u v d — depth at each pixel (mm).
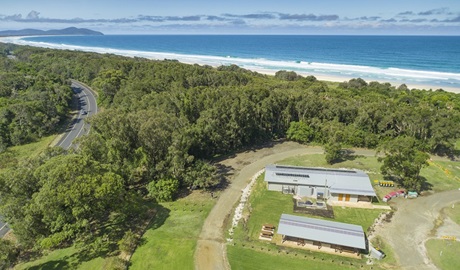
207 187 52344
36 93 88250
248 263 34750
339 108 74688
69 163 35719
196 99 72375
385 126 70750
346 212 44844
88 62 147500
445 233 39969
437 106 86375
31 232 34500
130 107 74750
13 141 72250
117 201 39250
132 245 37625
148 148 50625
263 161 63000
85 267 34281
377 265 34344
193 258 35625
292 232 37594
